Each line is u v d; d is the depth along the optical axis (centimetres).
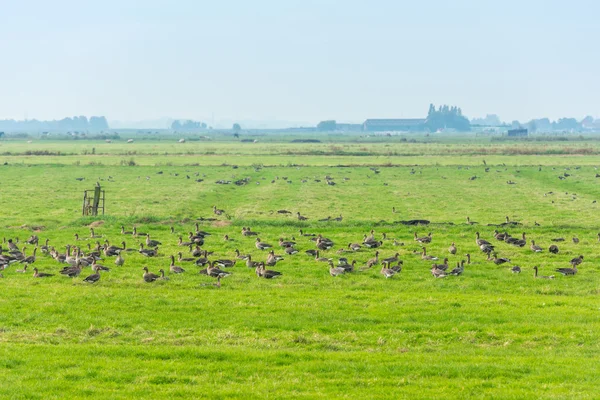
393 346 9988
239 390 7988
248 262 15925
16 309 11606
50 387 8006
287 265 16175
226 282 14275
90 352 9356
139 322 11056
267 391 7975
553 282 14450
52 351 9369
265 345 9919
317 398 7762
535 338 10281
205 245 18888
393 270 14988
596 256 17300
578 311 11775
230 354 9288
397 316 11456
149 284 14000
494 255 17050
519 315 11506
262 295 13025
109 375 8450
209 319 11238
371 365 8938
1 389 7894
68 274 14700
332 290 13650
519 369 8769
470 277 14988
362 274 15238
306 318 11331
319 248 18225
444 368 8794
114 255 17150
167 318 11269
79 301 12238
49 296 12569
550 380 8375
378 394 7925
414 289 13900
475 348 9906
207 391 7950
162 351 9381
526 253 17888
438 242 19500
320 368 8825
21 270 15250
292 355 9325
